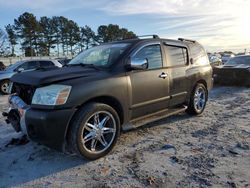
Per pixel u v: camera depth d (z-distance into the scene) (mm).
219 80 12172
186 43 6312
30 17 58719
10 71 12602
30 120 3848
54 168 3920
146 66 4668
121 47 4949
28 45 59906
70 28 67062
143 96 4863
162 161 4070
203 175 3623
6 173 3799
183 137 5094
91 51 5406
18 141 4875
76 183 3514
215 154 4285
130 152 4422
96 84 4113
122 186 3406
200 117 6496
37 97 3877
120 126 4570
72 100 3842
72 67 4785
